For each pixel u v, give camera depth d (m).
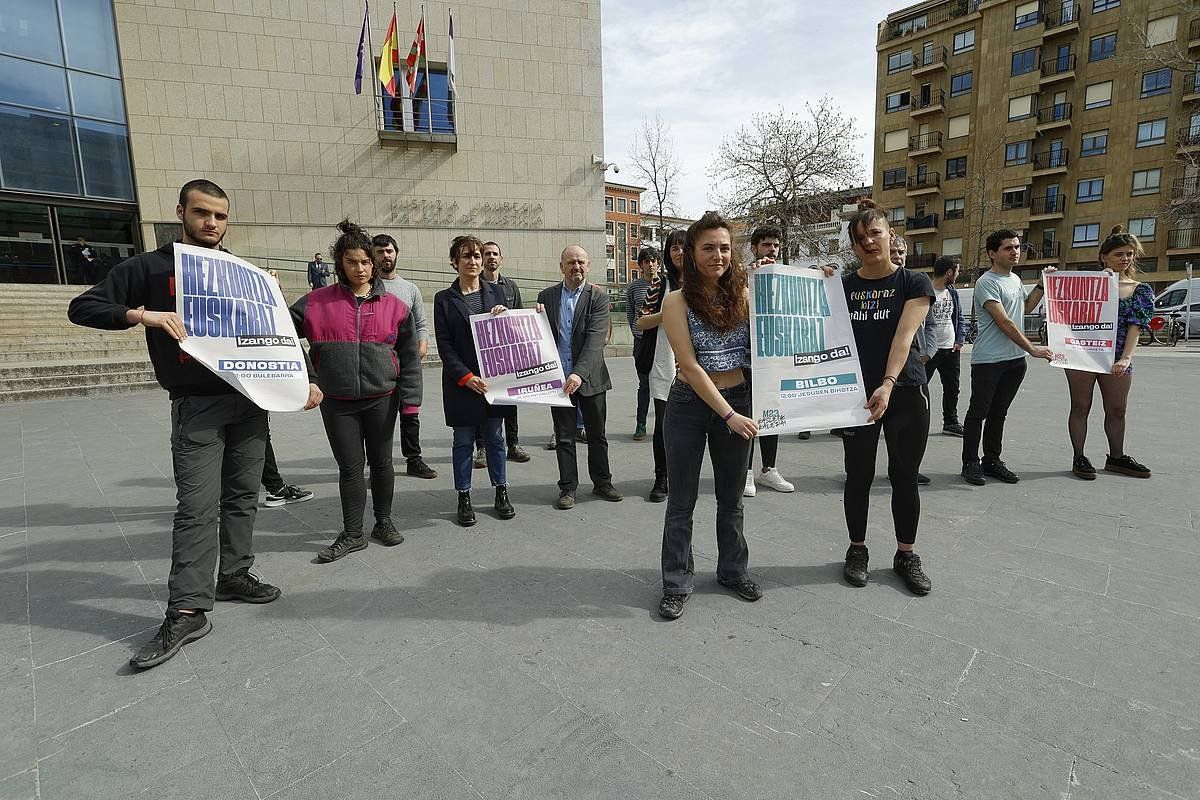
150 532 3.70
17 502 4.29
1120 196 32.75
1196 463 4.90
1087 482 4.46
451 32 18.16
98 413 8.10
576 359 4.30
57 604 2.79
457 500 4.35
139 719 1.99
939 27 38.47
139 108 16.28
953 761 1.75
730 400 2.69
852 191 32.72
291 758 1.80
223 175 17.14
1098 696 2.03
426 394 9.45
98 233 16.20
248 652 2.38
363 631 2.54
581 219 20.34
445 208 19.11
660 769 1.74
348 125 18.08
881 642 2.39
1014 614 2.58
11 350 10.91
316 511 4.11
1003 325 4.27
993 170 36.72
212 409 2.59
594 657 2.32
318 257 15.55
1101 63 32.91
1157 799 1.60
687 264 2.59
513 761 1.78
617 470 5.11
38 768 1.76
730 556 2.82
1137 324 4.44
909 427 2.82
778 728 1.90
